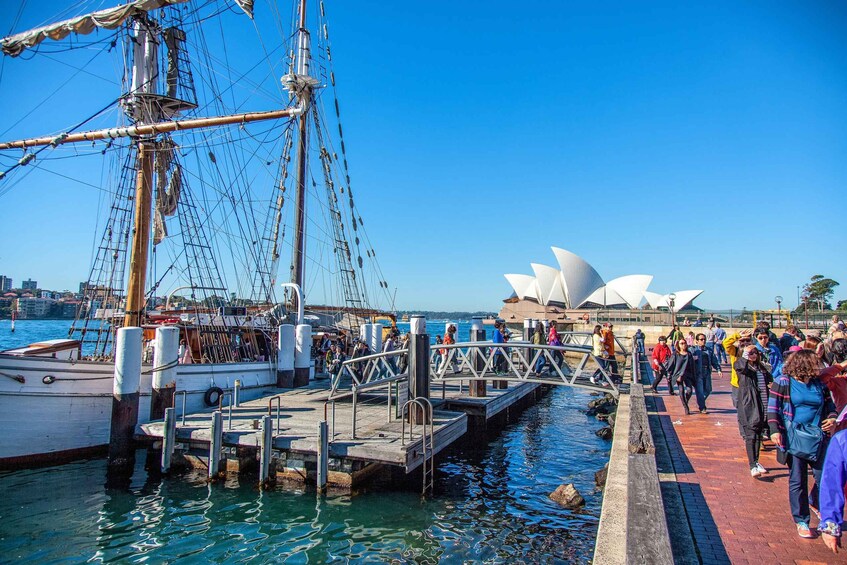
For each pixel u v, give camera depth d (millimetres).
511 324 72062
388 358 19891
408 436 12266
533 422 21438
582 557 8844
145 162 17031
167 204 19922
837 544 4438
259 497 11281
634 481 6211
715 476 7754
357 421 13930
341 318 33125
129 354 13148
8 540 9148
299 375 20484
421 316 13922
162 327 14773
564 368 29422
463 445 16703
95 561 8469
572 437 18484
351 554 8836
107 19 17344
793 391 5582
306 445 11672
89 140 17734
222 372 17219
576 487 12727
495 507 11211
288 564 8461
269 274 26047
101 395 14219
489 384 22125
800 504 5516
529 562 8664
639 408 10992
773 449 9422
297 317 22641
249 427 13125
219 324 19844
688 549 5230
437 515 10656
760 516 6145
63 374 13508
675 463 8492
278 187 26609
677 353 15984
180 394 15664
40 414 13109
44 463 13203
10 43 17297
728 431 11023
